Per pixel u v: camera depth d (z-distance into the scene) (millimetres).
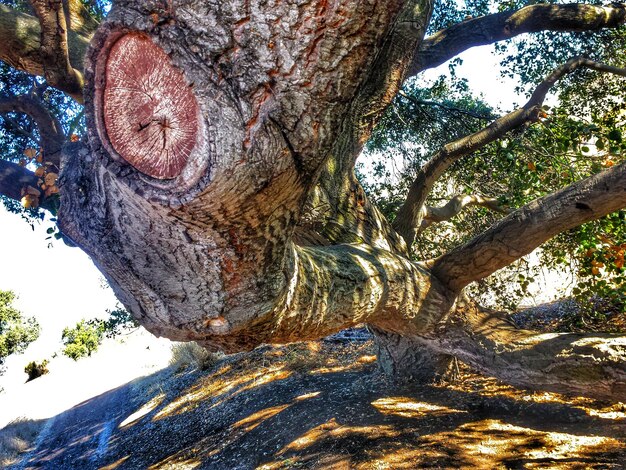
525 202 5301
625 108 5770
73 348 19891
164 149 1622
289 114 1561
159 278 2209
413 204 5531
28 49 3213
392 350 5785
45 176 3564
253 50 1453
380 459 4125
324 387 6414
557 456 3779
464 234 7508
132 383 12211
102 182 2008
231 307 2268
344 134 4547
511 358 4285
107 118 1675
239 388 7793
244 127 1525
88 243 2254
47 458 9234
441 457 3977
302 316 2777
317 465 4379
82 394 13836
